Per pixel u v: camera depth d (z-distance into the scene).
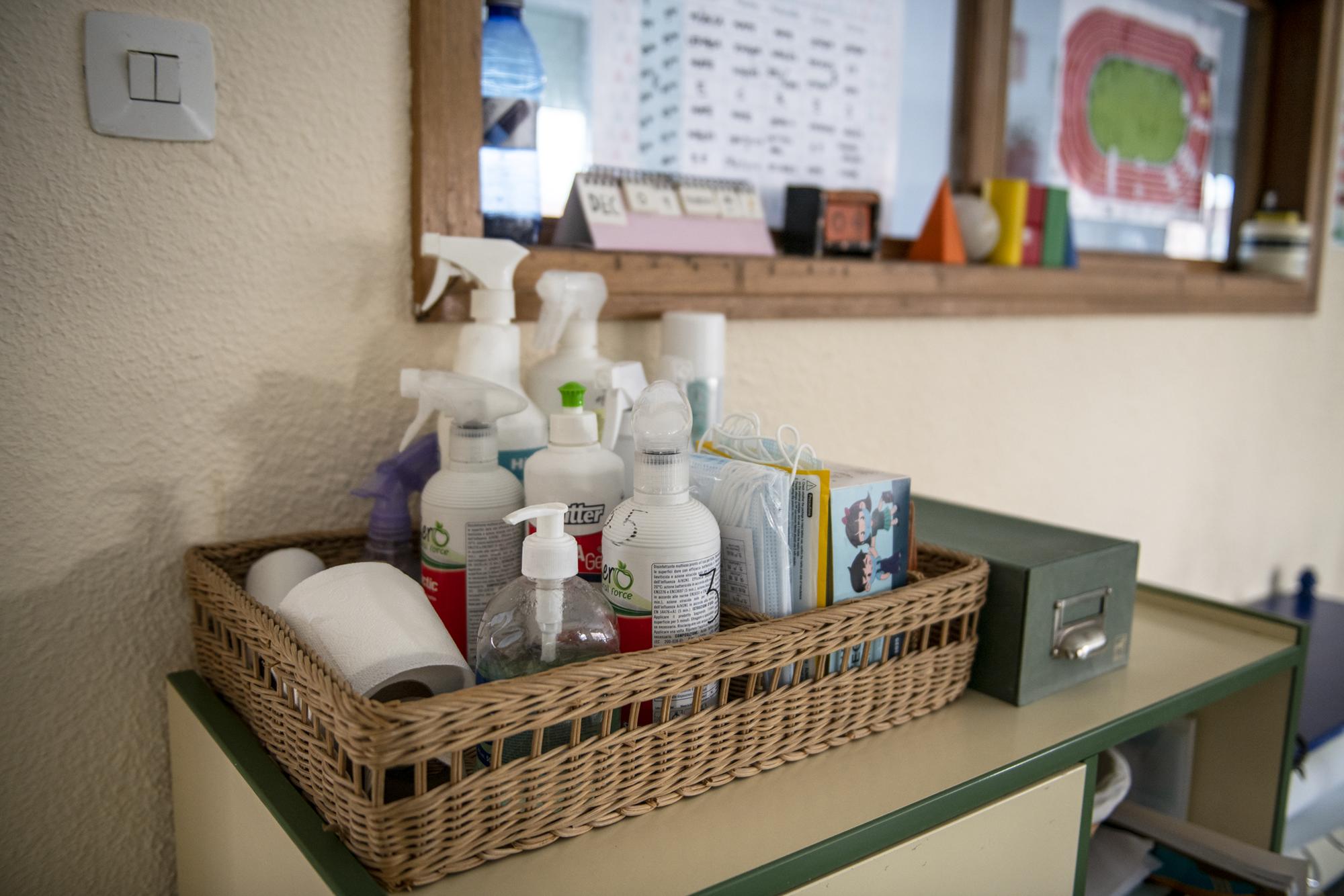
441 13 0.77
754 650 0.58
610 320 0.91
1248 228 1.65
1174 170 1.55
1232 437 1.67
